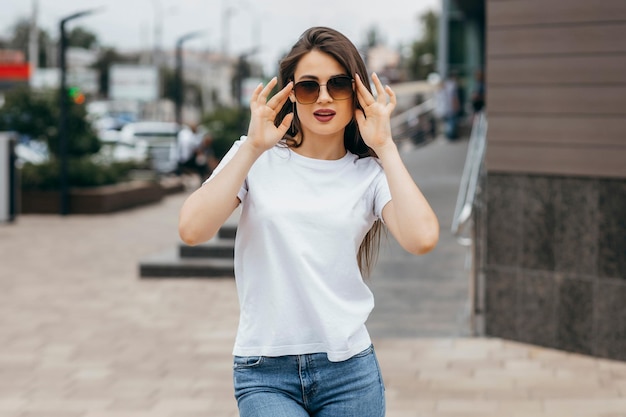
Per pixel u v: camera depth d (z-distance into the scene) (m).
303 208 3.00
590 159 7.35
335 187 3.06
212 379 7.11
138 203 23.06
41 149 22.75
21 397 6.62
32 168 20.84
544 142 7.58
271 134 2.97
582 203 7.44
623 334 7.31
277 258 3.02
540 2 7.56
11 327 9.09
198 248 12.28
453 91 28.06
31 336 8.68
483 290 8.45
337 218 3.01
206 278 12.03
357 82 3.04
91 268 13.00
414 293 9.95
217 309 10.03
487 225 7.96
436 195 15.77
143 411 6.26
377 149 3.04
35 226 18.36
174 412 6.23
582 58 7.35
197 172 29.50
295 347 3.04
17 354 7.95
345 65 3.04
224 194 2.93
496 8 7.79
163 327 9.07
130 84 69.06
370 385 3.10
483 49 32.66
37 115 22.50
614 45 7.19
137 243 15.86
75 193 20.75
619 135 7.21
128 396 6.64
